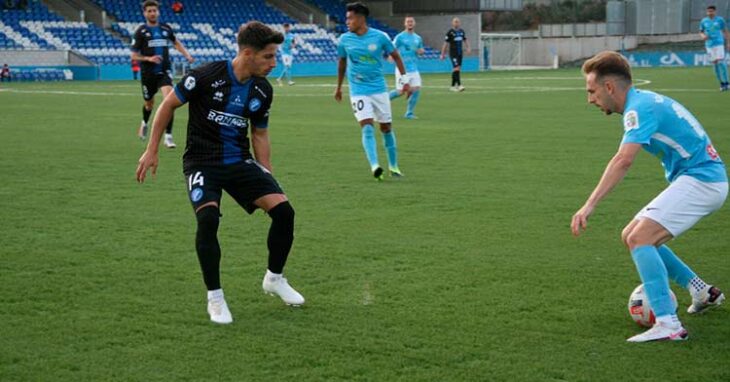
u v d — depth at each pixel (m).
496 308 5.32
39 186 9.84
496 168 11.36
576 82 34.66
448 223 7.89
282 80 39.28
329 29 50.75
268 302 5.47
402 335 4.81
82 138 14.70
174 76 40.66
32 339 4.72
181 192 9.50
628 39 58.22
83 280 5.93
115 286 5.79
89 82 36.03
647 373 4.25
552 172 10.98
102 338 4.75
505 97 25.95
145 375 4.21
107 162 11.81
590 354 4.52
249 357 4.47
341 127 16.94
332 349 4.59
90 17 43.06
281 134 15.60
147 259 6.54
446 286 5.82
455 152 13.01
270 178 5.38
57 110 20.77
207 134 5.24
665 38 58.44
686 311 5.30
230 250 6.85
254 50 5.09
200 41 44.62
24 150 13.01
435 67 49.19
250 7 49.06
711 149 4.80
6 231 7.50
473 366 4.34
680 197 4.69
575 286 5.82
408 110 19.12
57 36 39.91
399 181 10.32
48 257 6.58
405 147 13.66
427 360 4.43
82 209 8.51
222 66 5.19
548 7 73.69
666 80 32.41
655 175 10.70
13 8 40.41
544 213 8.35
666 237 4.74
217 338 4.76
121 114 19.75
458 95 27.14
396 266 6.35
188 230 7.58
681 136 4.68
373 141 10.45
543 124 17.36
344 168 11.42
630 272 6.19
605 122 17.69
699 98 22.77
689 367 4.33
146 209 8.52
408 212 8.41
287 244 5.32
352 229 7.63
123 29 42.72
